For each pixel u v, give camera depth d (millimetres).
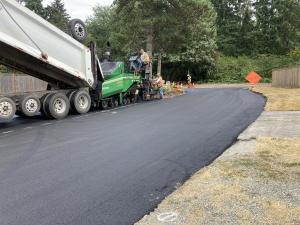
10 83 22562
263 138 8961
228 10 61500
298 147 7953
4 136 11109
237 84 43125
